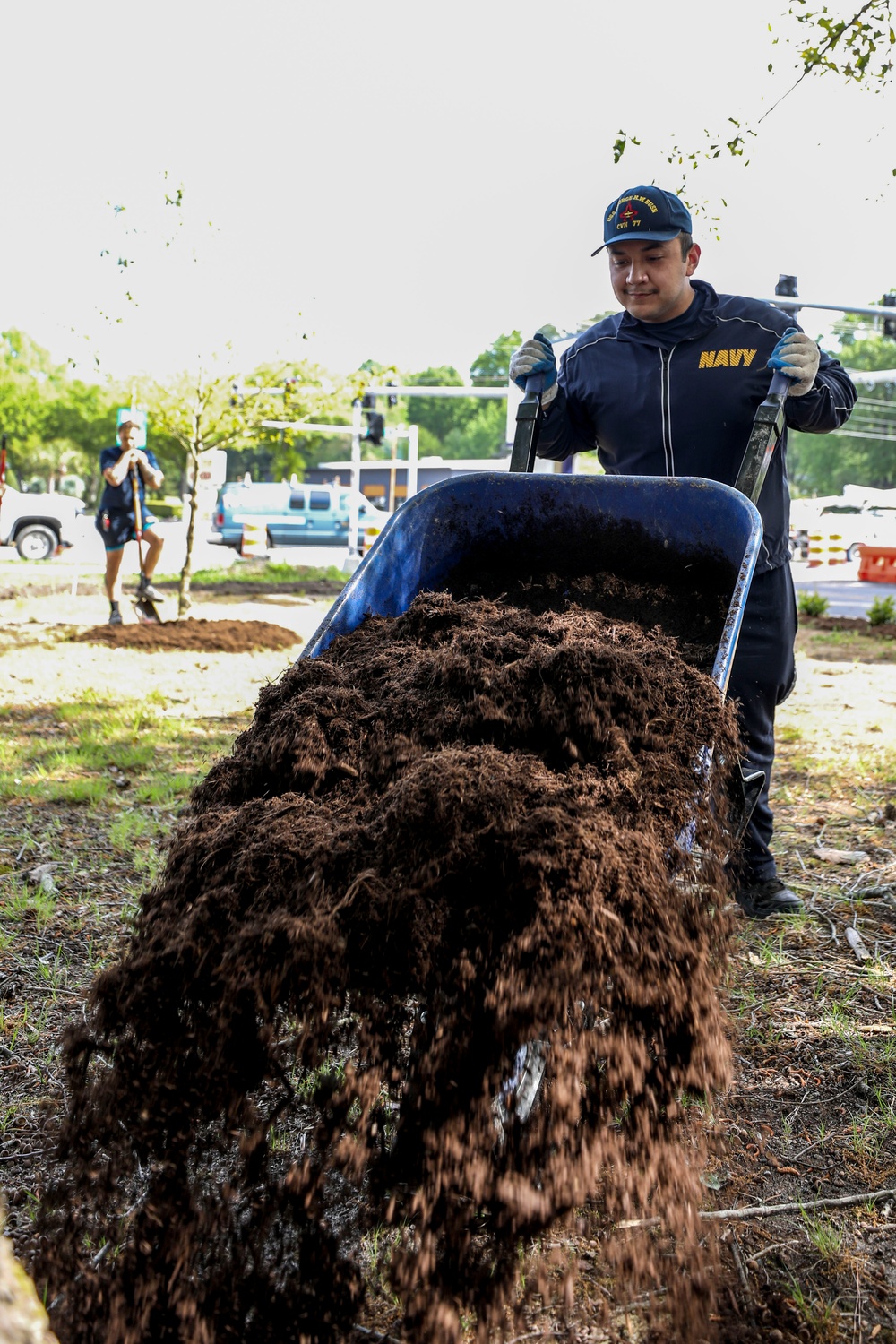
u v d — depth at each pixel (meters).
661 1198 1.85
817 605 15.88
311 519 33.28
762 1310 2.11
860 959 3.62
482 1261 1.85
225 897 1.87
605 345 3.61
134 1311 1.72
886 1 5.00
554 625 2.57
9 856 4.45
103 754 5.99
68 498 23.48
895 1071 2.93
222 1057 1.76
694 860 2.12
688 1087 1.86
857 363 81.31
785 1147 2.63
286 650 10.09
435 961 1.79
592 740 2.16
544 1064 1.84
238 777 2.28
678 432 3.49
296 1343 1.79
